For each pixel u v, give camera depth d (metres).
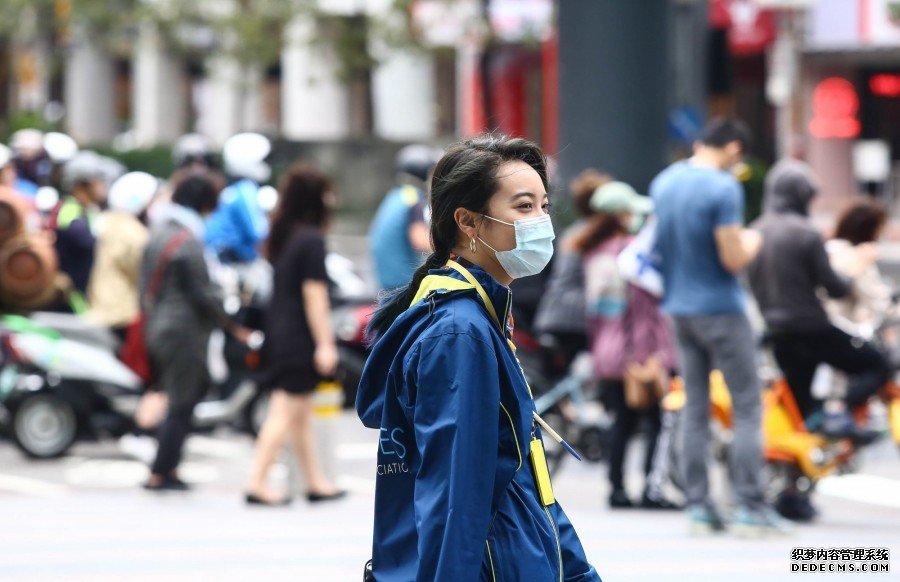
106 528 24.12
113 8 105.50
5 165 35.62
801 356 26.05
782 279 25.86
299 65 112.88
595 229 27.45
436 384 9.33
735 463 23.61
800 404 26.52
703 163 23.38
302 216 26.33
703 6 45.84
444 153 10.08
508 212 9.81
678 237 23.25
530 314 30.56
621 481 27.70
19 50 120.75
